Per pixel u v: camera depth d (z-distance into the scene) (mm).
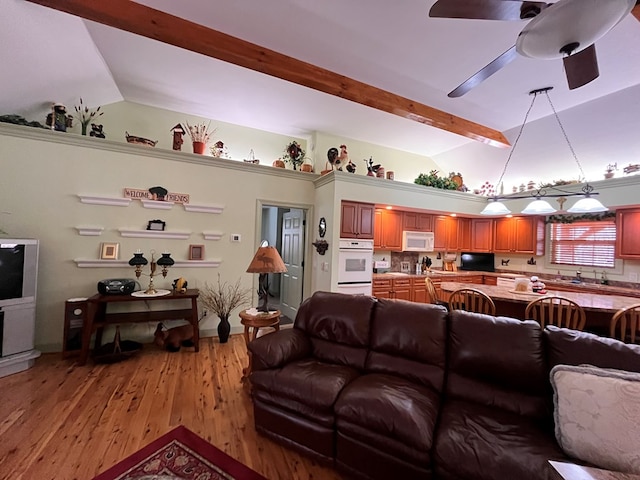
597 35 1407
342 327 2355
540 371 1679
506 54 1854
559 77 3082
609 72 2971
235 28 2461
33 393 2494
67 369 2973
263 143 4867
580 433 1276
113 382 2736
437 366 1973
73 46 2740
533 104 3721
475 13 1593
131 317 3430
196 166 4074
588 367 1428
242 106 4066
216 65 3146
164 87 3592
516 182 5520
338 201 4336
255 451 1880
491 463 1271
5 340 2811
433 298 3922
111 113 3877
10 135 3182
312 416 1795
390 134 5051
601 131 3934
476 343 1877
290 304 5414
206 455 1825
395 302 2352
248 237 4410
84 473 1643
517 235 5695
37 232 3293
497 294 3389
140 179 3762
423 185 5098
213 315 4191
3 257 2789
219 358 3377
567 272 5242
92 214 3531
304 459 1823
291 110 4172
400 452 1492
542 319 2846
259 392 2033
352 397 1699
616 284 4641
